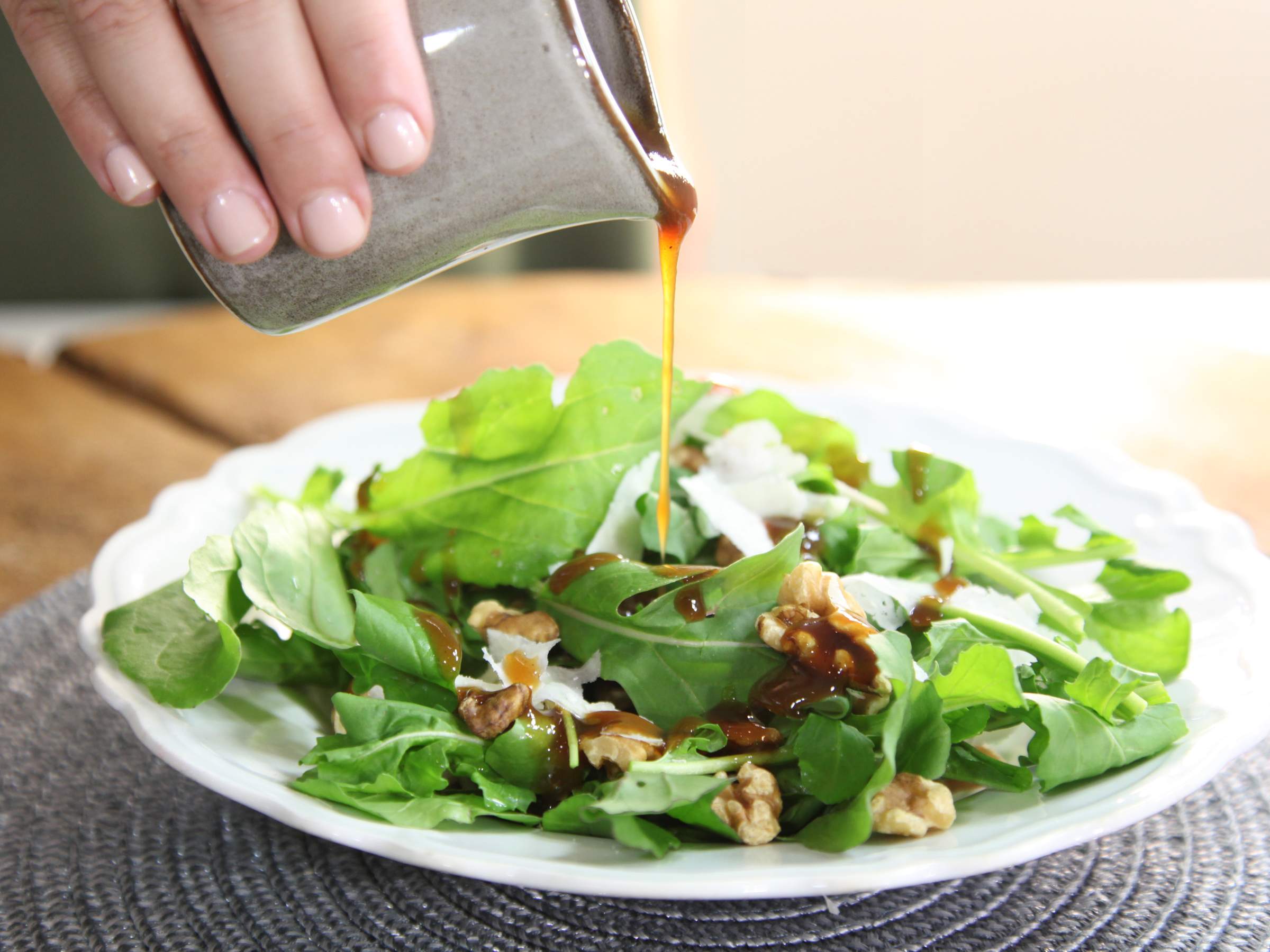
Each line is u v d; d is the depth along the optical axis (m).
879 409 0.59
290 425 0.68
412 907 0.38
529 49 0.35
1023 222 1.67
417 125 0.34
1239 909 0.38
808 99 1.64
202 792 0.43
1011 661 0.38
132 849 0.40
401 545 0.48
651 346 0.78
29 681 0.48
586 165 0.36
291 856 0.40
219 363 0.78
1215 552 0.48
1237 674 0.42
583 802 0.36
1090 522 0.48
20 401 0.73
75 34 0.35
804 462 0.49
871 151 1.66
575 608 0.44
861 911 0.38
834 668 0.40
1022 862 0.35
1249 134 1.55
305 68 0.34
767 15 1.59
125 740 0.46
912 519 0.48
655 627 0.42
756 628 0.42
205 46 0.34
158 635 0.42
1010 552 0.49
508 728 0.40
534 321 0.84
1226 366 0.75
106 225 1.36
